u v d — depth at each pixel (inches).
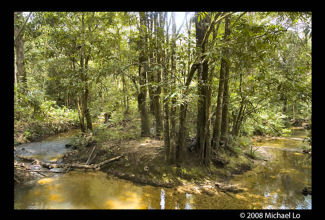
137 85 321.7
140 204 180.7
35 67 603.5
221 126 301.1
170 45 225.3
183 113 241.6
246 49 228.5
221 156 271.9
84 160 284.2
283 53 368.8
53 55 374.9
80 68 322.0
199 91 240.1
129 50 317.4
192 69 213.8
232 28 238.1
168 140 246.4
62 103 653.3
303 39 456.8
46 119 426.0
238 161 281.1
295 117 619.8
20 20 413.4
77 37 332.5
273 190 212.4
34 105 281.6
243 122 354.9
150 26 287.1
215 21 215.8
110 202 182.2
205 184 223.9
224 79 266.5
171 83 221.3
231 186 217.9
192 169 242.5
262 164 292.4
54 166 258.5
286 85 259.8
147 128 344.8
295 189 215.0
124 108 476.1
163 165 243.1
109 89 430.0
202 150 251.3
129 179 232.5
